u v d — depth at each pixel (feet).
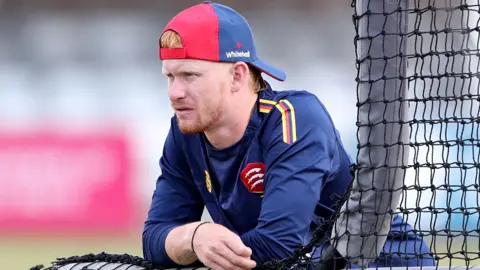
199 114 30.53
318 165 31.22
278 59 157.99
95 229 130.21
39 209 129.39
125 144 131.64
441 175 86.28
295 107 32.14
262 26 160.66
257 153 32.12
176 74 30.27
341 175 33.96
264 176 32.04
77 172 129.80
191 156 34.22
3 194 128.98
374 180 27.14
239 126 31.96
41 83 152.35
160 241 31.89
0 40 157.17
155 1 165.68
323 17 162.61
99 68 155.12
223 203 33.78
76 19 159.84
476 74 27.12
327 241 29.19
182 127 30.86
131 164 131.95
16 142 128.88
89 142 130.21
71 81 152.56
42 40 157.58
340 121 151.84
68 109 148.97
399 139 26.76
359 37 26.84
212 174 33.65
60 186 129.49
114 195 130.62
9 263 104.12
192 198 35.58
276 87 154.40
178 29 29.91
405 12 26.61
